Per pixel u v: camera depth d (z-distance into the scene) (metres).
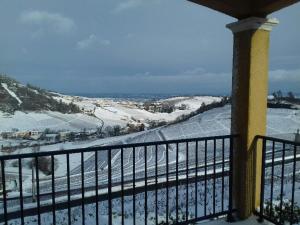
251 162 3.72
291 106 71.75
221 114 69.12
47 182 21.61
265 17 3.57
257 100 3.67
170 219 5.48
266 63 3.68
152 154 31.25
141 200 11.61
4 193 2.60
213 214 3.73
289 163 15.18
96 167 3.07
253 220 3.76
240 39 3.68
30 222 9.48
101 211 10.02
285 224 3.85
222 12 3.66
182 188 12.48
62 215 9.95
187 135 53.56
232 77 3.83
